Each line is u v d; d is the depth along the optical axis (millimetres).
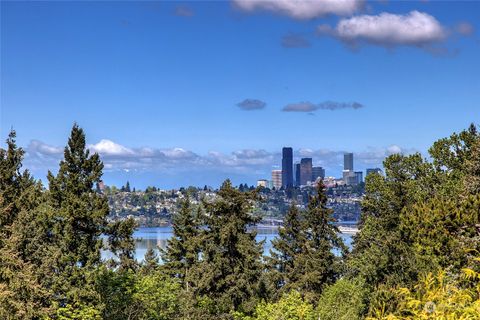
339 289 39500
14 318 29844
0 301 29234
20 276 30906
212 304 41531
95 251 35281
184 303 40594
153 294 36406
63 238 34688
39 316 31547
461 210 21672
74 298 32938
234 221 42031
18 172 37469
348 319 34375
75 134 36375
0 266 31031
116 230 40125
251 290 41375
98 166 37000
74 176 35906
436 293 5406
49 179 36156
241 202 42594
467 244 18922
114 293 35562
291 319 36156
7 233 34500
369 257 34656
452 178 39750
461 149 41812
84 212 35000
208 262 42406
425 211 24047
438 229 21250
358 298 35000
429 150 43219
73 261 34719
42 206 36250
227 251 42750
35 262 34906
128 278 36031
